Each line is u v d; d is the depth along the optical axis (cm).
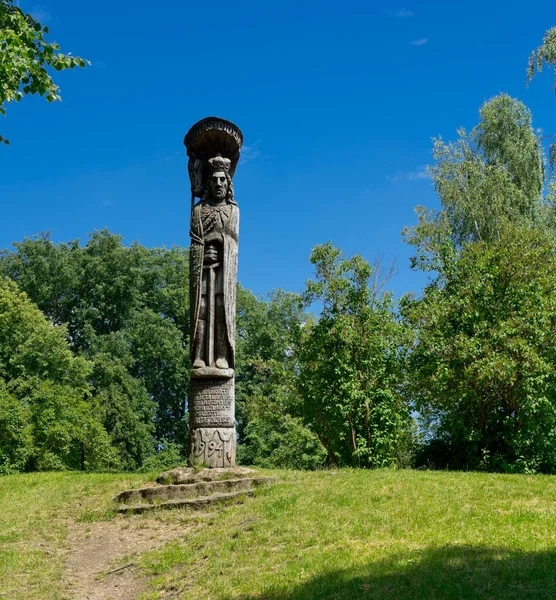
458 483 1154
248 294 4003
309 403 2167
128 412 3350
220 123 1428
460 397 1891
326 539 911
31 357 3127
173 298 3962
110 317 3878
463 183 2983
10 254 3916
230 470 1245
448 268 2169
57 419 2948
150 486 1252
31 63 1265
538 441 1816
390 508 1009
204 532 1020
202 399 1317
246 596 775
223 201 1438
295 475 1292
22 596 873
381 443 2003
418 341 2075
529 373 1764
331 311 2228
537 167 3062
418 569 763
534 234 2122
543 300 1886
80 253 3969
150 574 913
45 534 1088
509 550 795
